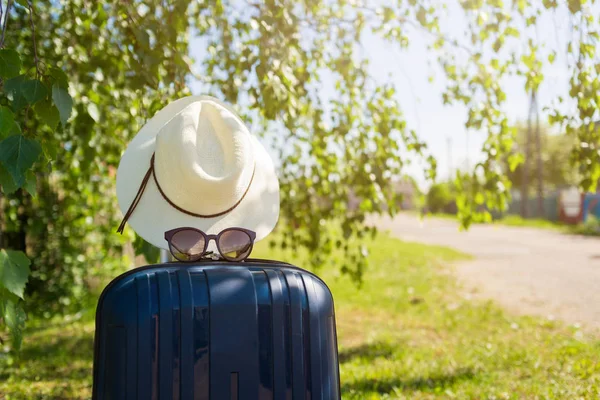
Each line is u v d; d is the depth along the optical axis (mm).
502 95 5047
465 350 6438
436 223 43750
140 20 3836
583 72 3889
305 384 2139
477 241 24156
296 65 4793
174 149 2625
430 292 10977
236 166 2730
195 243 2406
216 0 4773
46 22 5211
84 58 4984
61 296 8531
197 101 2877
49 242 8594
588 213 32500
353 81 5555
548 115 4336
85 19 4648
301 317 2162
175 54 3775
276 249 17672
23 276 2494
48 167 2771
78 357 6188
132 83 3811
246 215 2867
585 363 5508
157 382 1995
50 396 4746
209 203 2678
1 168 2434
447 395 4746
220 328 2061
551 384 4867
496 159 5031
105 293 2080
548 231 30719
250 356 2078
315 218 6215
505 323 8047
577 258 16422
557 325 7805
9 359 5820
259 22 4016
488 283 12094
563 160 59312
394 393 4832
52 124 2662
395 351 6461
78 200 7922
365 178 5508
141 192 2738
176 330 2027
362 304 9781
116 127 5523
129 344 1998
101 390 2035
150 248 3592
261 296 2127
